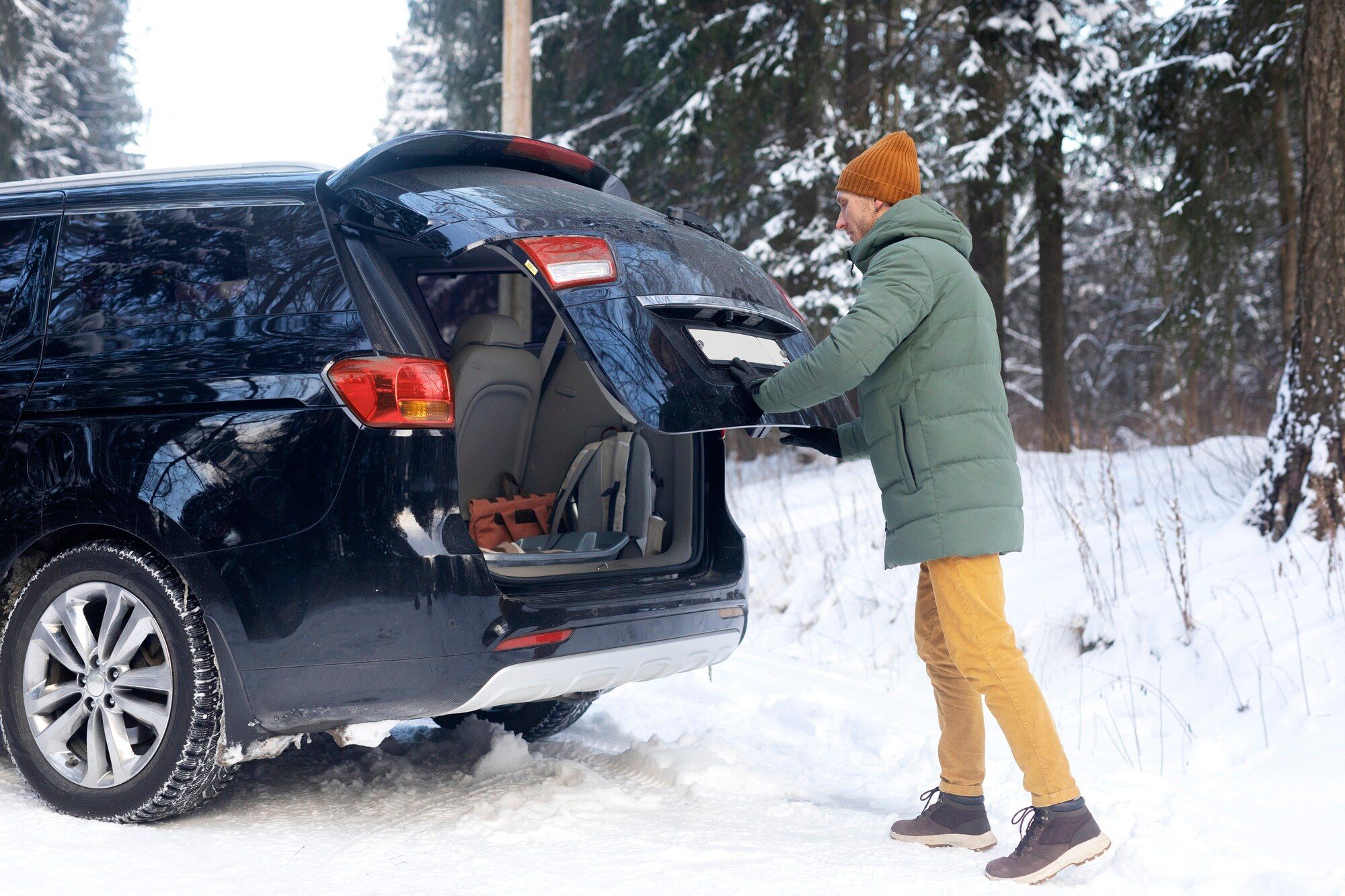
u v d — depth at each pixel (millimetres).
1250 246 12383
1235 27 10477
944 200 15148
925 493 2881
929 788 3736
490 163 3652
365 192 3115
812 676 5523
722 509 3641
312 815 3141
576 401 3967
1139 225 15320
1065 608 5824
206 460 2912
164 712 2936
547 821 3051
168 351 3068
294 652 2822
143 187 3365
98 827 2932
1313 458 5578
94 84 35500
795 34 12305
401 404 2838
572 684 3057
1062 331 14508
